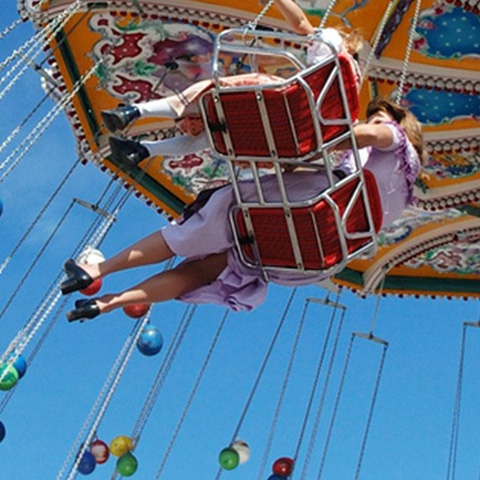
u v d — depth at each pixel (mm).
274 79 5363
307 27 5551
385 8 9648
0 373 8094
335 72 4961
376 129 5191
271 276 5457
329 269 5250
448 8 9648
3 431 8719
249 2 9617
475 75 10172
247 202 5207
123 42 10125
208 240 5312
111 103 11008
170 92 10922
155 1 9586
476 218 12391
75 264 5211
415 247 12969
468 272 13562
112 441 9742
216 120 5094
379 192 5266
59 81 10438
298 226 5137
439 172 11641
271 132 4984
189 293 5426
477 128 10867
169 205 12273
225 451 10422
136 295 5273
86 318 5160
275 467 10695
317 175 5227
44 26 9648
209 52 10250
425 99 10641
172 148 5602
